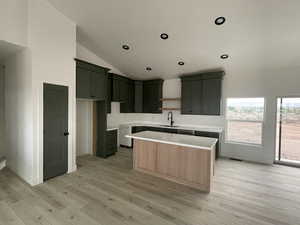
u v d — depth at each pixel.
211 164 2.88
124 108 5.74
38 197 2.58
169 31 3.42
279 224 2.06
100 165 4.01
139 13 3.07
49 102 3.12
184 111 5.23
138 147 3.66
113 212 2.25
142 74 5.73
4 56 3.42
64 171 3.45
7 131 3.68
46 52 3.03
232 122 4.85
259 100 4.49
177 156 3.14
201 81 4.90
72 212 2.24
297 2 2.42
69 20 3.40
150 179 3.27
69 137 3.52
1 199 2.51
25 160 3.07
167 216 2.19
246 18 2.82
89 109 4.89
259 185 3.06
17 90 3.21
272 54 3.71
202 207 2.39
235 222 2.09
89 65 4.02
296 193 2.79
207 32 3.28
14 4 2.64
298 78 3.96
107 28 3.63
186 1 2.67
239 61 4.16
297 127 4.20
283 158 4.36
